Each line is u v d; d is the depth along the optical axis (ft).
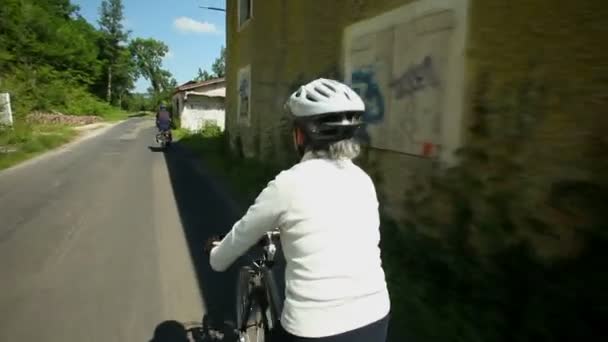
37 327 10.71
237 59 42.57
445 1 13.20
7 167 37.96
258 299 7.26
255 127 35.88
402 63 15.56
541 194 10.11
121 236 18.12
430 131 14.11
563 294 9.06
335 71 20.88
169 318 11.21
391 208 16.57
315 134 4.89
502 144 11.20
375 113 17.49
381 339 4.80
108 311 11.56
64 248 16.56
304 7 24.62
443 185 13.46
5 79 63.57
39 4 186.09
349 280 4.57
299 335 4.54
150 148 56.49
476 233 11.99
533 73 10.30
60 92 138.10
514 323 9.71
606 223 8.70
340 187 4.74
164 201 24.95
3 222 20.29
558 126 9.69
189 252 16.16
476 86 12.07
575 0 9.21
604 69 8.66
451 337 9.82
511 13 10.86
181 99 99.45
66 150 52.11
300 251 4.58
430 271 12.86
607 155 8.68
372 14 17.48
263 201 4.79
